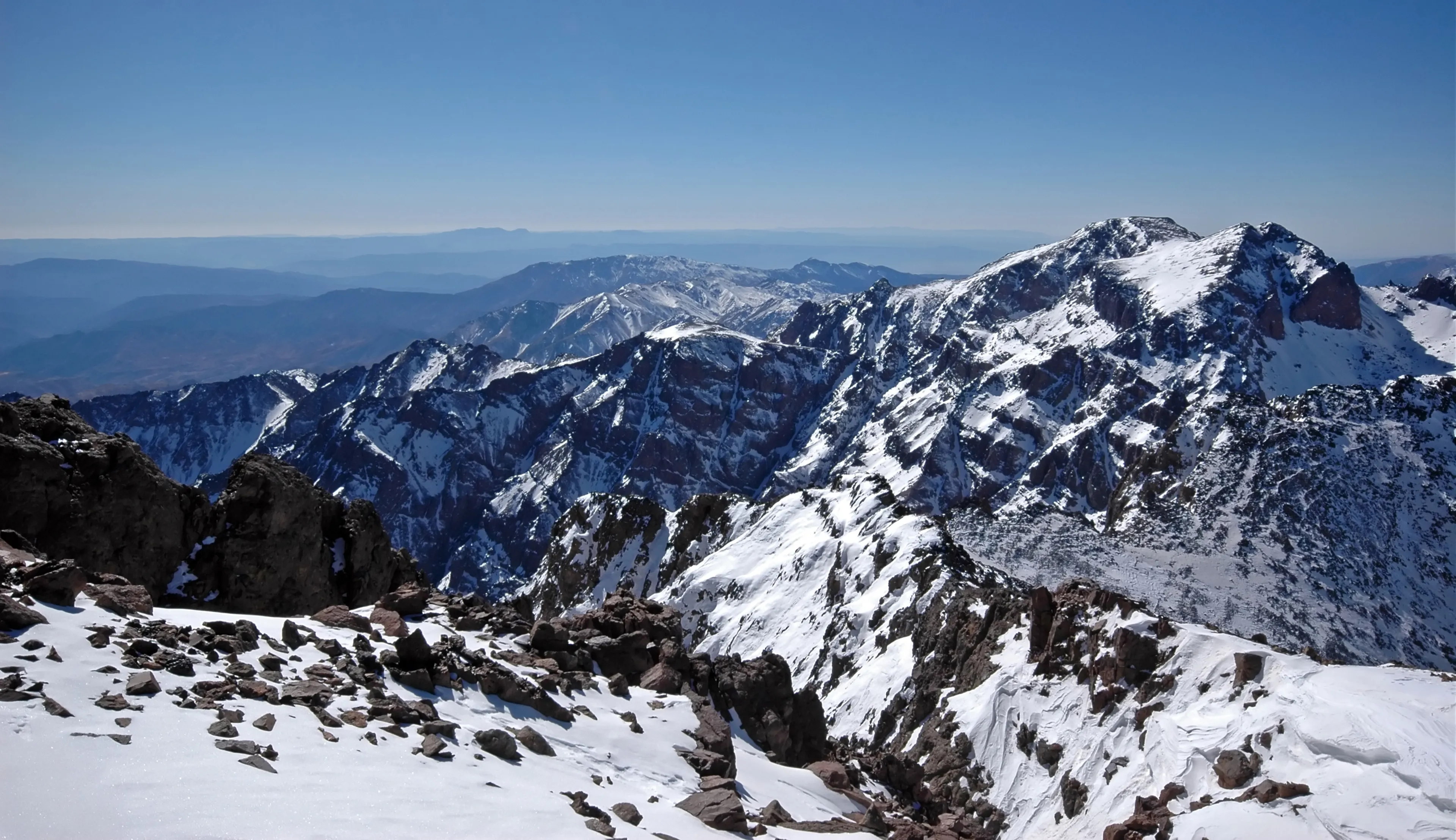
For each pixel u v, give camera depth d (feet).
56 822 56.34
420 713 91.15
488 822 70.95
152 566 168.14
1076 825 208.44
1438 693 156.46
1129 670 234.38
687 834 85.20
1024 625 303.48
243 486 187.01
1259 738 171.01
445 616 138.72
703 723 122.62
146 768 64.69
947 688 310.65
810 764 148.97
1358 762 146.82
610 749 105.50
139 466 168.25
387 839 63.82
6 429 155.43
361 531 213.25
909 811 162.91
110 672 78.84
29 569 93.76
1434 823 125.70
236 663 90.07
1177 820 153.69
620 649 143.54
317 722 81.82
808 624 490.08
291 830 61.36
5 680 70.74
